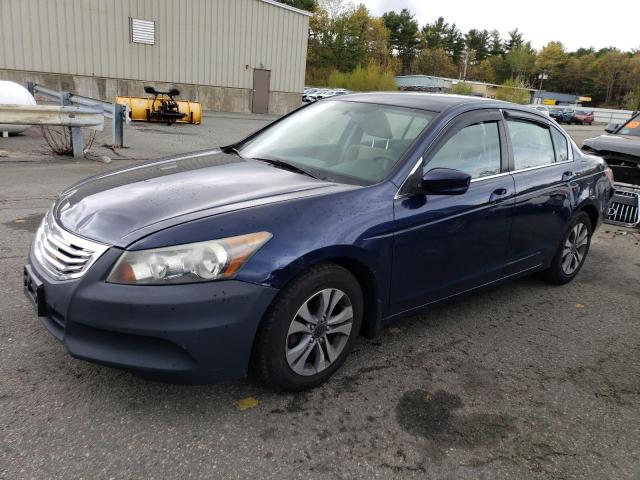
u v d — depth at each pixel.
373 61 81.94
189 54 24.58
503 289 4.70
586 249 4.98
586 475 2.44
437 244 3.26
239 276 2.43
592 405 3.01
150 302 2.32
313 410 2.71
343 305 2.90
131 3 22.64
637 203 6.62
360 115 3.73
